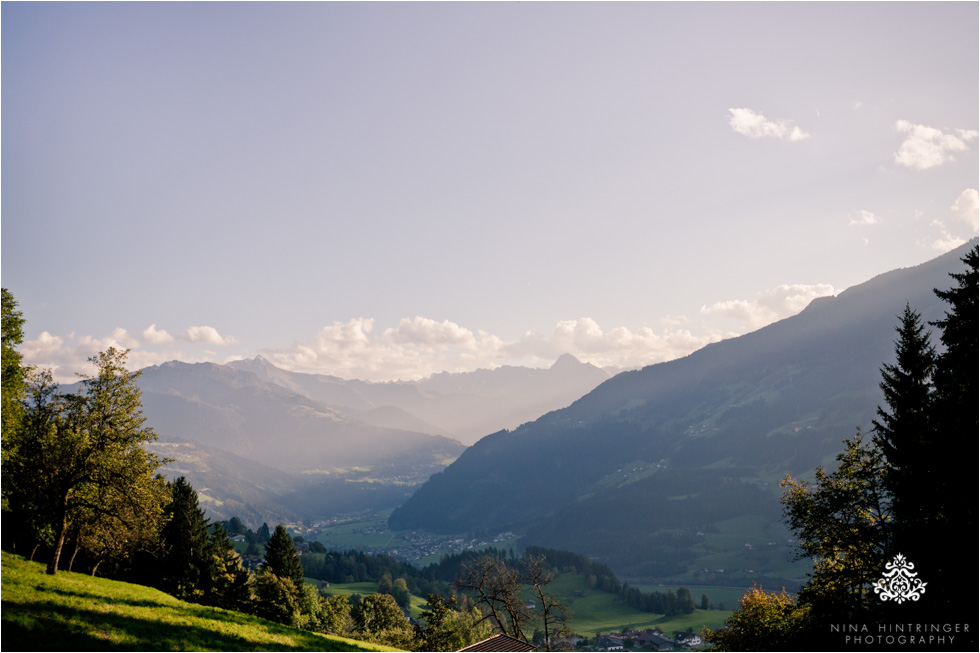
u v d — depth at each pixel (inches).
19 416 1690.5
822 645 1486.2
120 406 1756.9
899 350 1440.7
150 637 1173.1
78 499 1722.4
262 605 3260.3
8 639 977.5
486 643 2084.2
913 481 1216.2
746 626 1866.4
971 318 1213.1
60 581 1492.4
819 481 1491.1
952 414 1197.1
